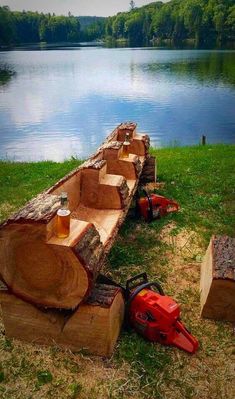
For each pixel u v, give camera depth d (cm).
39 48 12644
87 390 319
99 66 6444
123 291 379
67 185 447
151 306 353
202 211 653
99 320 336
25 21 17050
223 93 3503
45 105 3225
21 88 4278
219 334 378
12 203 725
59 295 331
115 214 473
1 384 326
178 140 2050
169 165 955
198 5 10681
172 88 3900
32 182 865
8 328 366
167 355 351
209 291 383
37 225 309
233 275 376
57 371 337
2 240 324
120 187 481
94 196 487
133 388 320
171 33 12425
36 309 349
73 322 344
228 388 321
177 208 636
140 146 727
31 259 323
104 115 2770
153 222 602
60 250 312
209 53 7612
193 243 546
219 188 757
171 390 319
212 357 351
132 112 2842
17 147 1967
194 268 487
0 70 6044
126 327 379
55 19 17575
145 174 785
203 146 1288
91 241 336
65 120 2628
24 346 362
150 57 7562
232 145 1309
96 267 329
